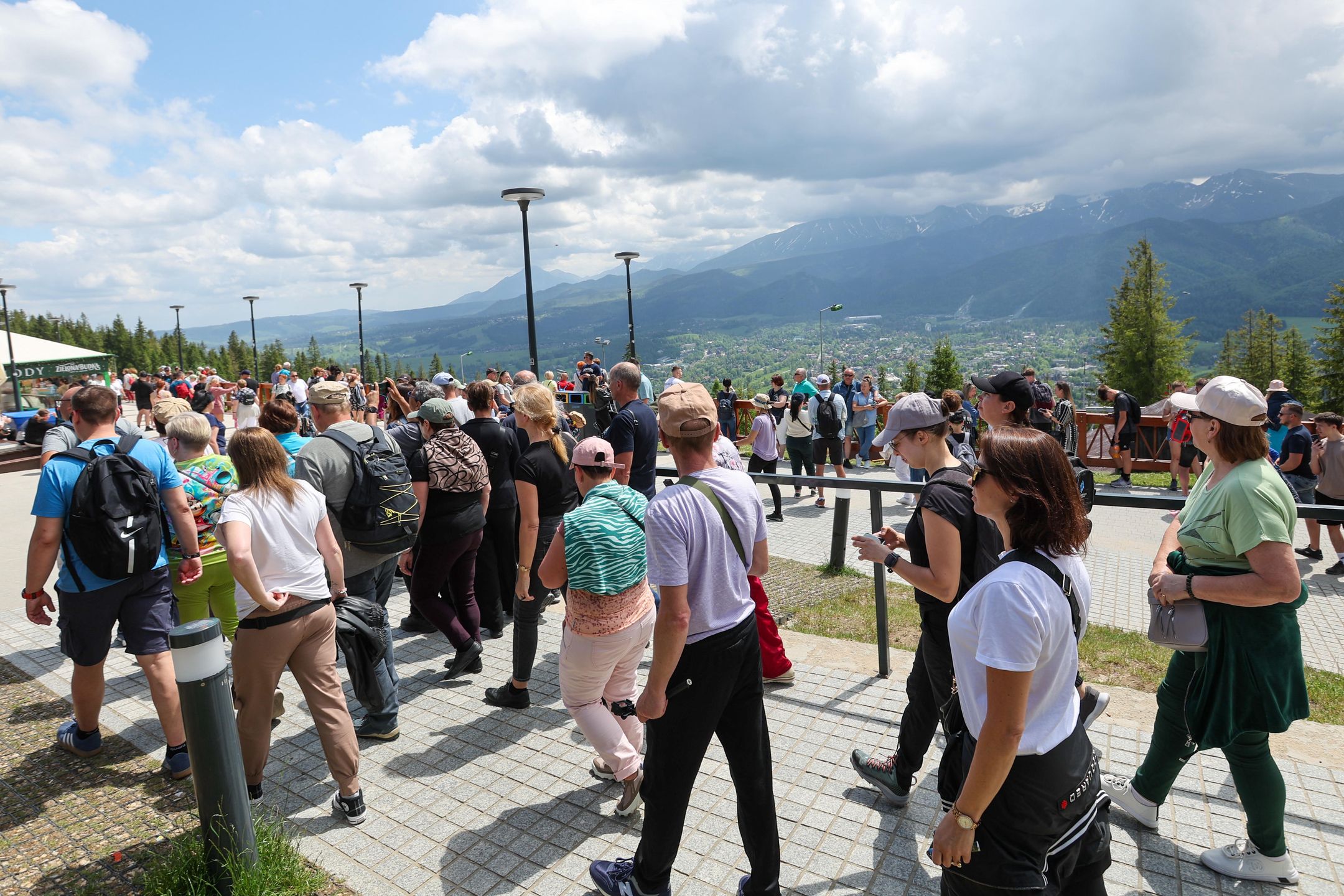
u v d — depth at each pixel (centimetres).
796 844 319
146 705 473
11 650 575
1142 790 312
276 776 389
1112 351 5959
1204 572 270
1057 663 184
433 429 506
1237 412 255
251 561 320
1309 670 544
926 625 296
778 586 741
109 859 316
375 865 315
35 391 3159
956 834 184
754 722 266
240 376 2903
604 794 366
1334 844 302
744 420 1842
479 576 581
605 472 338
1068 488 183
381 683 408
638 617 338
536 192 1479
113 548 361
